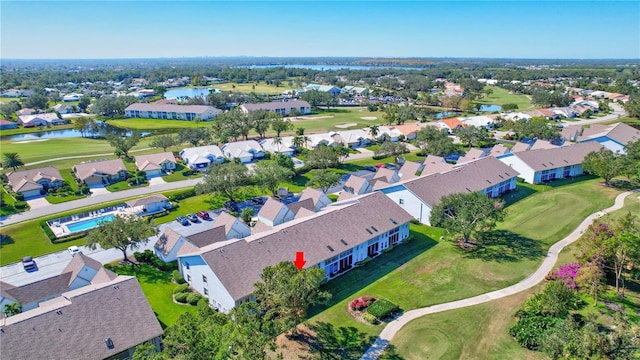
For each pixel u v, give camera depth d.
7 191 90.81
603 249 45.31
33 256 63.12
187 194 89.31
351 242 55.69
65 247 66.19
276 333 34.81
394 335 41.56
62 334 37.44
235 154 120.44
